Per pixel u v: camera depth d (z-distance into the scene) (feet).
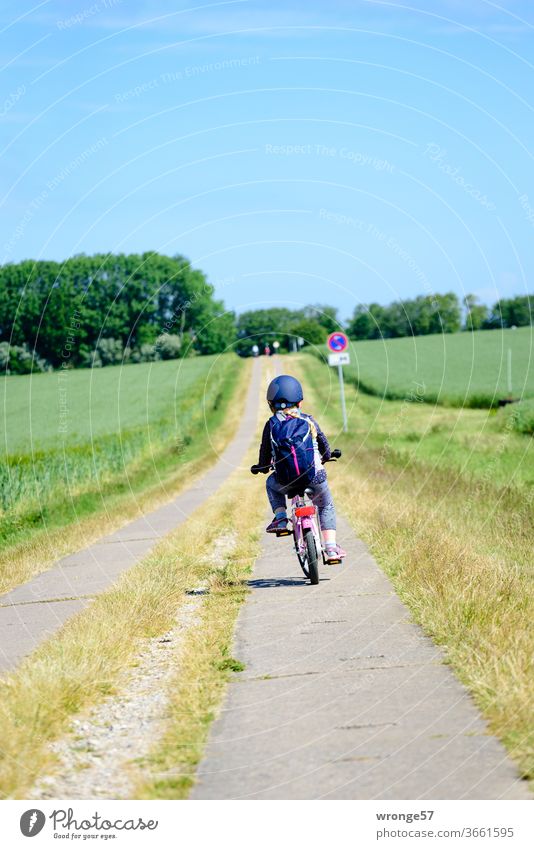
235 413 148.15
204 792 13.62
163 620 24.36
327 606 24.66
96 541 42.88
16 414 149.07
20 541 44.14
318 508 28.60
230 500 55.21
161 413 137.59
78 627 22.63
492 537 33.55
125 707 17.75
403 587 25.76
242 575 30.25
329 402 147.54
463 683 17.22
